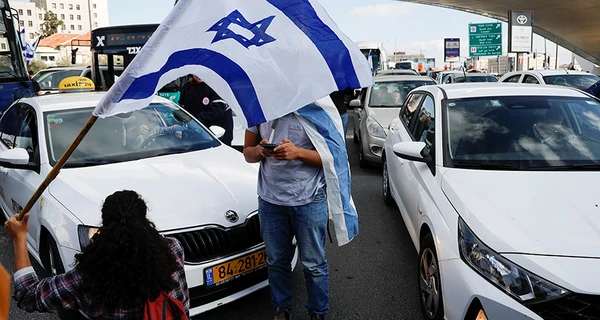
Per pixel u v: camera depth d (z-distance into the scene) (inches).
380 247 203.5
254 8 113.2
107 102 93.0
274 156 118.6
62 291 80.0
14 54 422.6
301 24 113.7
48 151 173.0
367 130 338.6
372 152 333.1
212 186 153.0
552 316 102.1
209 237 137.2
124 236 77.0
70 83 243.8
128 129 188.5
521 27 998.4
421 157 163.0
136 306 79.0
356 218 128.9
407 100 249.1
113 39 420.5
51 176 89.0
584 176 140.0
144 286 77.2
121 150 179.2
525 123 165.5
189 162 171.9
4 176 199.8
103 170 163.0
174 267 81.8
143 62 97.8
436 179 150.1
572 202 125.3
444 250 124.4
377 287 168.2
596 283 101.2
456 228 124.8
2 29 413.7
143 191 146.5
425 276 142.0
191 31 104.7
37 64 1945.1
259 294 164.1
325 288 132.0
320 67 110.6
